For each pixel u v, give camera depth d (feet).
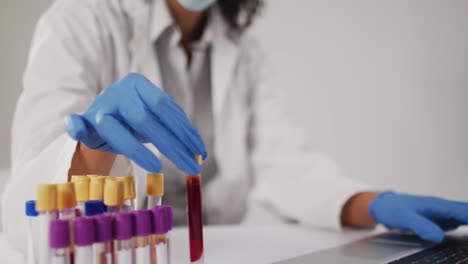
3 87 3.79
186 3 2.68
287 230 2.51
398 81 4.43
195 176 1.34
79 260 1.06
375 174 4.56
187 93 3.04
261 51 3.60
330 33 4.64
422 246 1.91
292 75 4.79
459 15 4.14
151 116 1.34
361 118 4.58
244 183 3.27
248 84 3.48
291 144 3.28
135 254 1.14
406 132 4.43
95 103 1.44
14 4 3.81
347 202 2.59
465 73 4.17
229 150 3.18
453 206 2.16
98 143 1.47
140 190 1.41
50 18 2.35
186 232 2.29
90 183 1.22
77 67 2.21
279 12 4.75
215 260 1.71
